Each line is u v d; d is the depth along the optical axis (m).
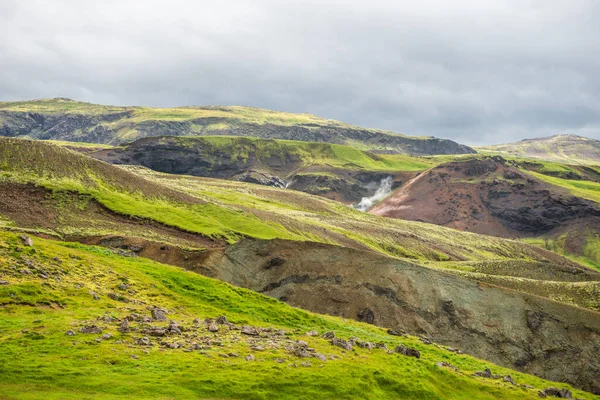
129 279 52.59
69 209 146.25
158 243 113.31
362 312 91.12
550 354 87.81
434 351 57.38
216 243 149.12
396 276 99.25
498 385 45.69
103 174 183.88
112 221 146.75
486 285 101.50
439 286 98.81
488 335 90.31
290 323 55.56
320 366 36.22
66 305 41.09
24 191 149.00
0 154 166.50
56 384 26.56
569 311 96.00
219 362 33.56
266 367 33.94
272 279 99.44
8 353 29.69
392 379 37.50
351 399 32.88
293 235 184.25
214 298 55.91
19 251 48.47
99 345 33.31
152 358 32.62
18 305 38.53
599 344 89.06
